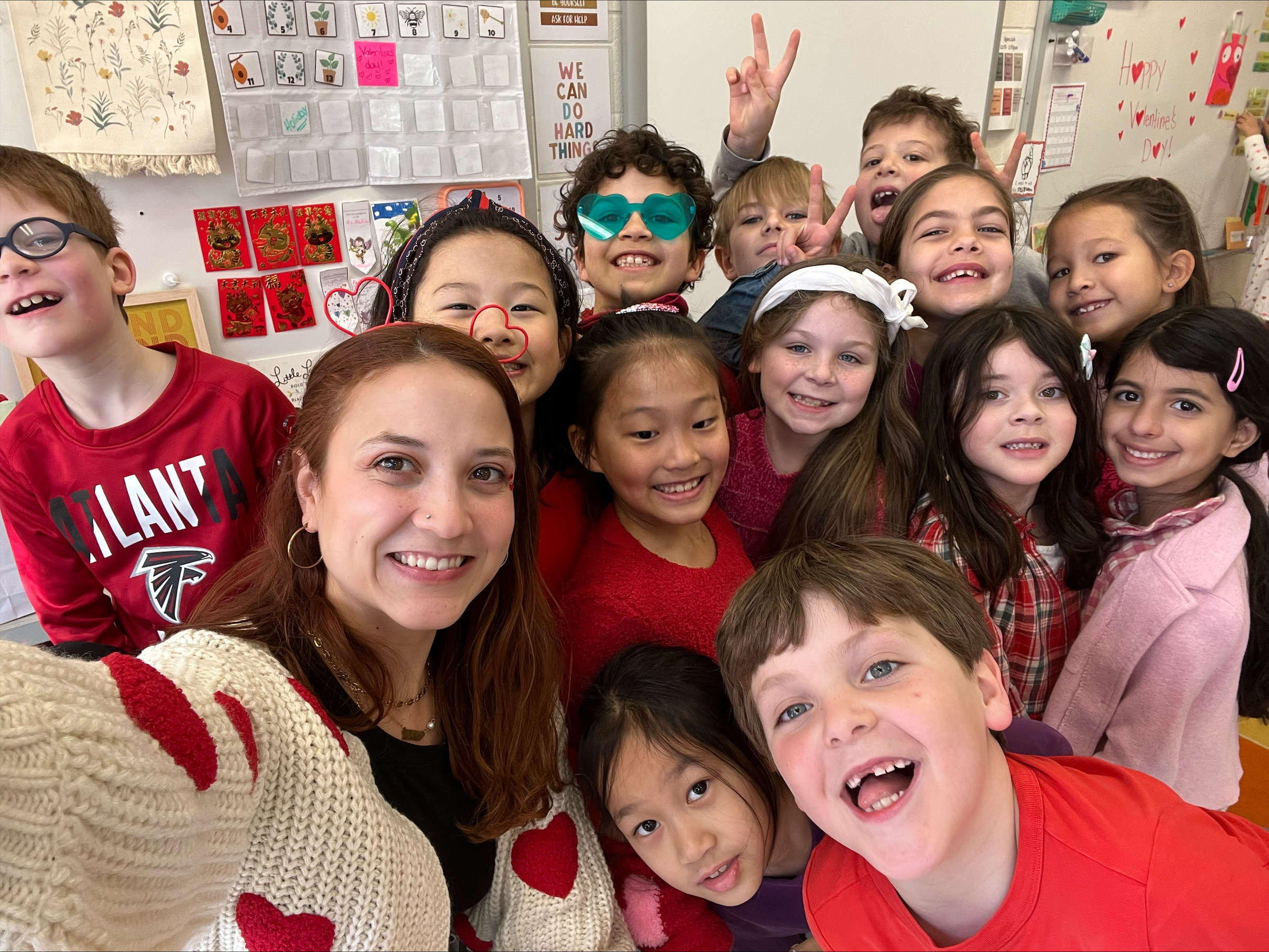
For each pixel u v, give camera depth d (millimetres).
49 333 951
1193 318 1058
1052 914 611
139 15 1233
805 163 2215
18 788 317
